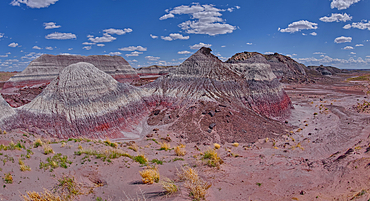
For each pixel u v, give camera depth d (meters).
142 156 14.24
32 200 7.32
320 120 41.38
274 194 8.54
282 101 47.22
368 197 7.25
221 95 42.84
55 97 32.53
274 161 14.70
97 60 113.56
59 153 12.88
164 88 46.97
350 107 52.12
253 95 44.47
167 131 32.75
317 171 11.62
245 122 35.19
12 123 26.14
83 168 10.87
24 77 83.19
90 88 35.53
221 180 10.23
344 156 14.95
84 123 31.34
